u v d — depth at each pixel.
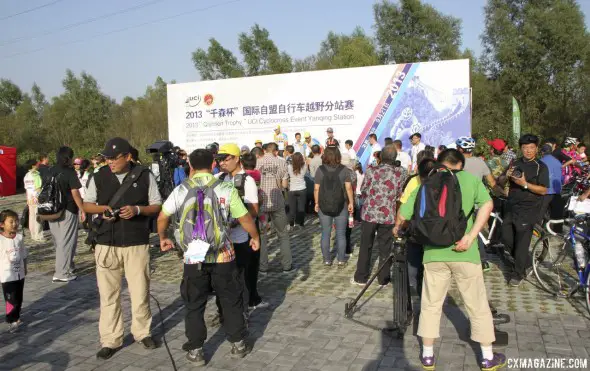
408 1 33.72
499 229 6.84
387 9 34.62
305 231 10.52
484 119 28.98
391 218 6.10
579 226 5.47
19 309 5.15
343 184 7.12
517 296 5.66
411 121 13.69
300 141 14.25
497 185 6.26
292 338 4.68
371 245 6.31
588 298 5.00
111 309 4.45
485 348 3.84
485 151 13.64
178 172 8.96
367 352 4.31
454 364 4.00
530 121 29.25
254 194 5.19
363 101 14.20
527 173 5.87
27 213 7.44
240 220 4.24
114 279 4.49
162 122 37.34
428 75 13.45
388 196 6.11
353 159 12.80
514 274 6.03
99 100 40.09
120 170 4.51
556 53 27.67
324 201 7.06
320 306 5.56
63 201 6.88
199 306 4.18
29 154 27.36
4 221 5.04
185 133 16.98
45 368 4.22
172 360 4.20
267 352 4.39
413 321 4.96
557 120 29.66
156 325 5.19
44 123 40.66
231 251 4.23
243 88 15.88
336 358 4.22
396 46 34.09
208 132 16.62
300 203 10.92
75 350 4.60
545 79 28.48
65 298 6.24
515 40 28.17
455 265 3.80
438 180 3.84
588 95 28.61
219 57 39.88
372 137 13.12
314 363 4.14
